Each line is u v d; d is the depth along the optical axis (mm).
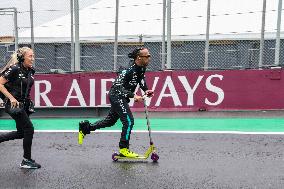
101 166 4582
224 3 15383
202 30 14367
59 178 4031
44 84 10008
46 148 5832
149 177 4035
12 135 4629
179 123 8641
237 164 4598
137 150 5617
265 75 9195
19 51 4348
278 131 7250
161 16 15359
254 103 9266
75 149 5715
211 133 7137
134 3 16156
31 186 3738
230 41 13727
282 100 9094
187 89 9570
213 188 3605
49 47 14914
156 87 9734
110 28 15172
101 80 9734
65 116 9984
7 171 4371
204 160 4852
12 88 4332
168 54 10688
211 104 9477
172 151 5473
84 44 14547
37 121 9453
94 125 5270
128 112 4883
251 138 6523
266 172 4180
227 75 9398
